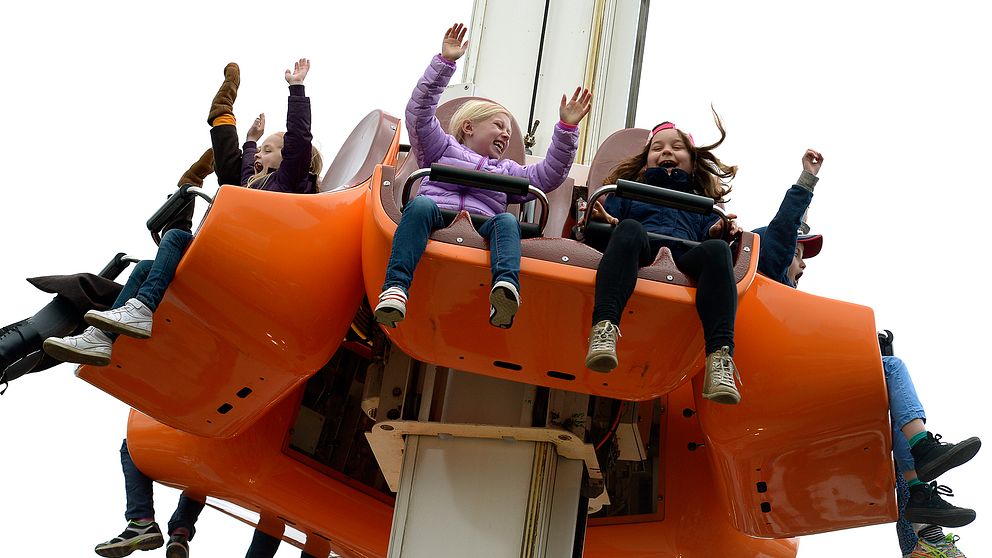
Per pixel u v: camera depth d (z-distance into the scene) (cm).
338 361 850
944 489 738
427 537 695
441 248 590
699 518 827
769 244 709
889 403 738
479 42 999
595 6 994
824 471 704
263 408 722
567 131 696
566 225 757
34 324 695
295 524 843
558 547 707
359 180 744
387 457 756
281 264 661
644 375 630
